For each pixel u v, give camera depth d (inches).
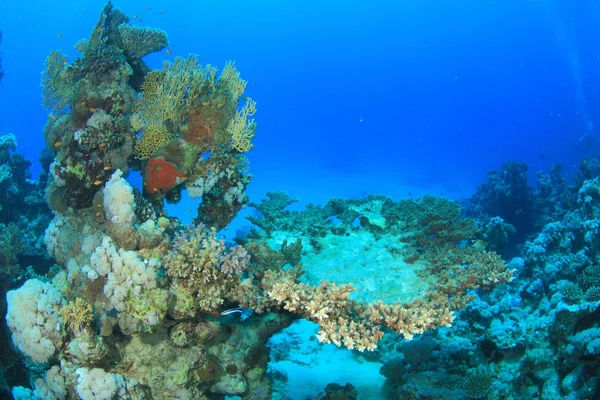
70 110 100.8
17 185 185.9
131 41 107.7
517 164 278.2
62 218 95.1
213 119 95.8
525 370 107.1
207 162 99.1
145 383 83.6
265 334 97.6
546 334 106.7
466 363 118.9
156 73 100.0
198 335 86.3
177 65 100.8
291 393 124.3
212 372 89.0
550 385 101.3
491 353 115.6
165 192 98.0
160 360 84.6
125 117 94.8
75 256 88.3
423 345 121.6
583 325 102.6
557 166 304.5
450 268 98.8
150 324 77.6
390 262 105.7
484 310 127.2
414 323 78.5
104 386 75.0
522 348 110.3
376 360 139.9
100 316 79.6
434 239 109.2
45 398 79.0
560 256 138.3
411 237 110.6
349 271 103.7
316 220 119.9
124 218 82.3
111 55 94.1
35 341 73.0
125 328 77.0
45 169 195.5
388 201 128.3
